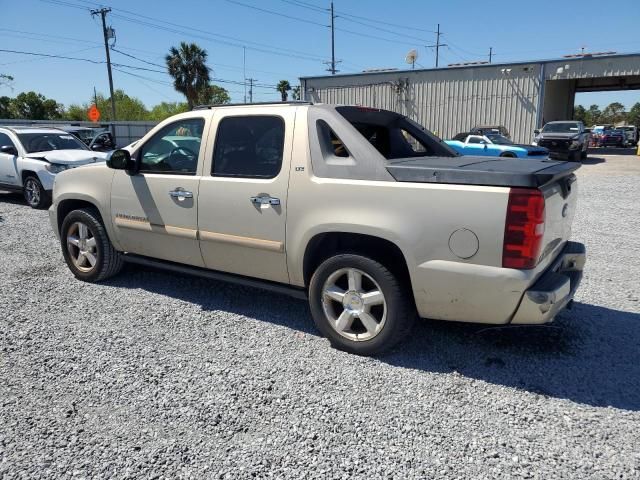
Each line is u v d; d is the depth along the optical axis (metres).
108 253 5.27
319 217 3.75
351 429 2.91
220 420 2.99
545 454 2.70
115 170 5.00
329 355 3.81
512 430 2.91
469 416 3.04
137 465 2.61
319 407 3.13
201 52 46.88
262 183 4.03
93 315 4.55
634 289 5.30
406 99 28.94
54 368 3.59
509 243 3.16
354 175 3.67
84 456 2.68
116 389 3.32
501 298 3.25
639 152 29.17
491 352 3.87
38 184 10.58
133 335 4.14
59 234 5.73
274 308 4.74
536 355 3.82
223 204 4.25
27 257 6.50
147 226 4.78
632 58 23.55
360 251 3.72
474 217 3.23
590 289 5.30
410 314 3.67
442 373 3.55
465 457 2.67
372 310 3.79
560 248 3.85
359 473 2.55
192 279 5.55
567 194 3.75
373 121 4.69
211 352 3.85
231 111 4.34
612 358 3.78
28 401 3.18
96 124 33.81
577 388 3.36
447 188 3.31
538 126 25.78
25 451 2.71
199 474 2.54
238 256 4.29
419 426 2.94
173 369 3.58
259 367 3.62
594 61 24.30
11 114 64.88
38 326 4.30
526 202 3.12
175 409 3.10
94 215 5.30
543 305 3.20
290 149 3.93
